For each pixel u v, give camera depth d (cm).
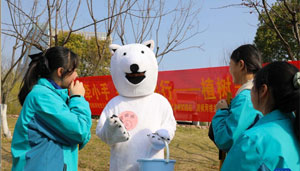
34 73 266
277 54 1353
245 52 266
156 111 371
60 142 249
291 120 175
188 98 735
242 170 161
